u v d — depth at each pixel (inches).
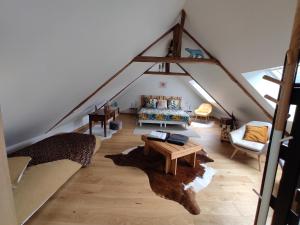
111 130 187.9
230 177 105.7
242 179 104.0
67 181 95.2
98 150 134.0
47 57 46.0
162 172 107.4
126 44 80.4
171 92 271.3
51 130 145.2
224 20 83.5
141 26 73.6
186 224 71.1
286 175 30.5
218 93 180.2
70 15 37.5
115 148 140.6
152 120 207.9
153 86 271.1
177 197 85.9
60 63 53.5
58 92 74.9
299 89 29.0
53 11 33.1
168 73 213.3
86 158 106.1
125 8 50.5
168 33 127.4
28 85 52.7
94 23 46.7
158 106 246.4
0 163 21.9
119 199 83.1
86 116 202.7
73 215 72.8
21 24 30.8
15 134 95.5
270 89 110.5
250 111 156.3
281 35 63.5
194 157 113.7
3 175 22.4
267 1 57.9
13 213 24.5
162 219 72.8
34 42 37.5
